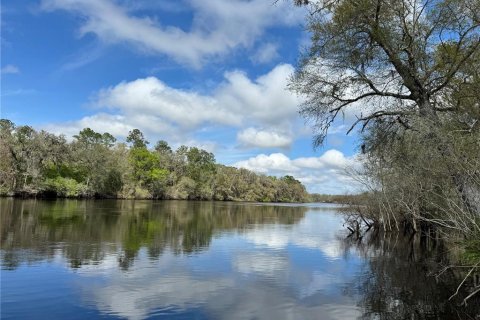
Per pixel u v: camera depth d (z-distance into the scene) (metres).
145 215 50.22
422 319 12.51
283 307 13.56
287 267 20.34
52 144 81.50
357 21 15.70
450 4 14.95
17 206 53.25
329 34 16.44
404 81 16.08
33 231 29.52
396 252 26.66
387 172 30.02
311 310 13.33
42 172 79.88
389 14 15.66
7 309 12.55
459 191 13.65
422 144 15.39
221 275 17.95
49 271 17.47
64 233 29.33
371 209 39.53
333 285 16.77
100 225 35.47
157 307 13.14
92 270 17.97
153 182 110.12
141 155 109.00
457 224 12.96
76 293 14.34
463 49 15.48
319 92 17.58
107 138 106.75
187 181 120.25
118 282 16.06
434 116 15.06
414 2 15.78
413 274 19.27
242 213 68.00
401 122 16.73
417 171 16.56
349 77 17.05
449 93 16.42
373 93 16.95
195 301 13.91
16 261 19.27
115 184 97.06
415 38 15.92
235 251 24.95
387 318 12.57
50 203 64.75
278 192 168.00
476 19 14.65
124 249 23.75
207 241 29.31
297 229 41.72
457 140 13.55
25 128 77.81
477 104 15.41
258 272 18.89
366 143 18.62
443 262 21.77
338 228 44.16
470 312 13.18
